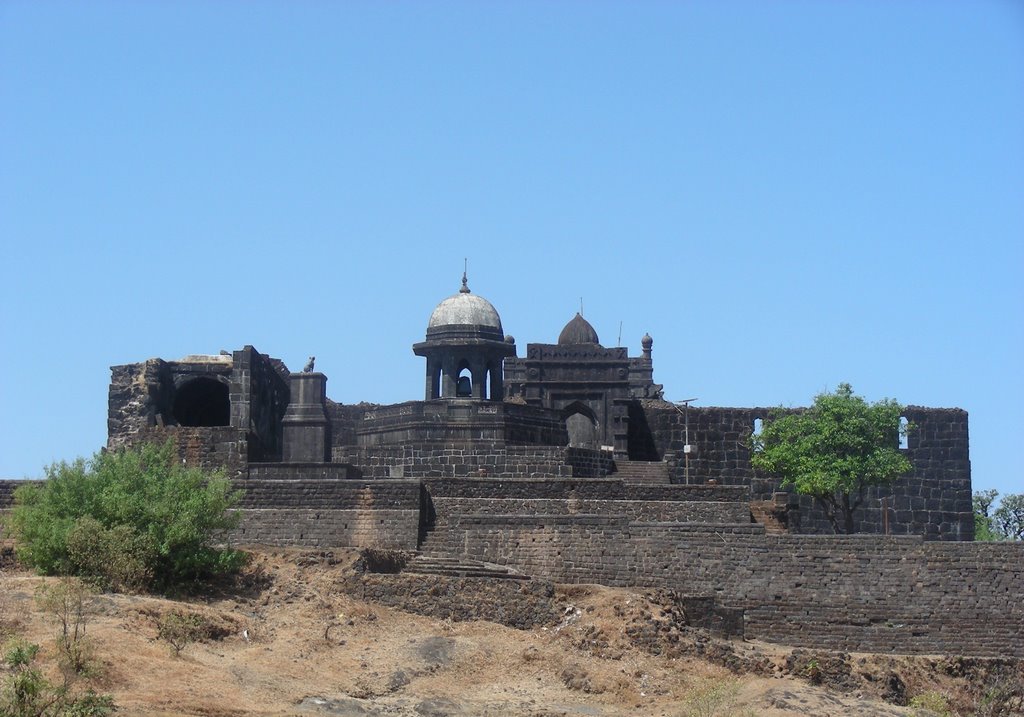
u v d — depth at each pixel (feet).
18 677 190.80
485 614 240.73
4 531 256.93
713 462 322.55
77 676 200.85
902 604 250.16
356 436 318.45
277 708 204.95
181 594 238.27
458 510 270.46
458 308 315.17
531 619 240.12
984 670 243.19
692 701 217.36
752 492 320.91
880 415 303.27
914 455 321.52
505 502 271.90
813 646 249.75
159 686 203.41
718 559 253.24
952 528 319.88
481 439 298.97
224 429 283.79
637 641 233.76
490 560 258.37
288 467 281.74
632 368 378.32
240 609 236.84
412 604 241.96
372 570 248.73
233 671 213.46
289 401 311.27
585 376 330.54
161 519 241.96
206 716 196.54
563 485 273.54
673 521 267.39
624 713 217.97
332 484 266.57
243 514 265.95
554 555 256.73
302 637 228.63
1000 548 250.98
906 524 319.47
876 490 319.47
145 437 285.02
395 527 263.70
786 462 303.89
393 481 266.16
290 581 243.81
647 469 308.81
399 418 303.27
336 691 216.13
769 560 252.62
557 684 224.74
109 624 217.77
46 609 219.61
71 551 234.79
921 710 225.56
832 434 300.81
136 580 234.58
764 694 222.07
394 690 219.20
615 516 256.73
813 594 251.19
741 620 246.88
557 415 309.83
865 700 227.40
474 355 311.88
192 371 293.43
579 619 238.68
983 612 249.14
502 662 228.63
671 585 253.03
